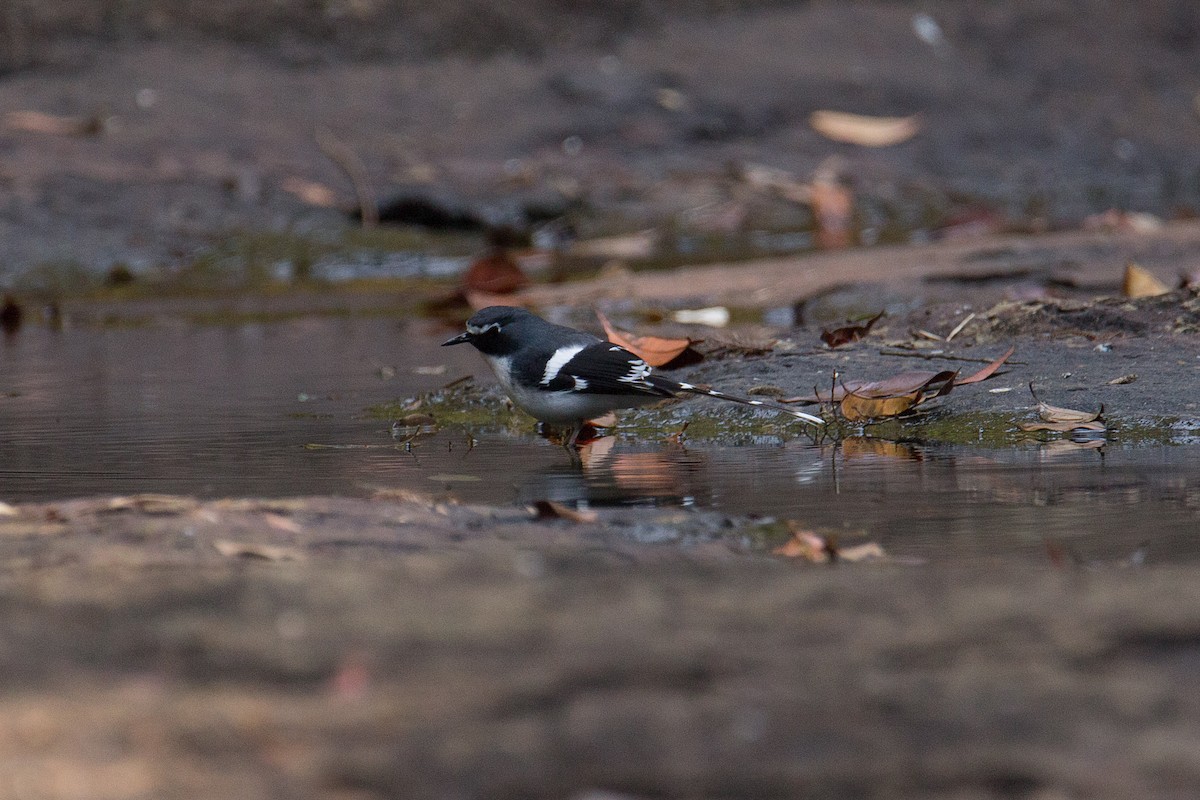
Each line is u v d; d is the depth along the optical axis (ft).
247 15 98.68
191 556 19.56
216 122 89.20
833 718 13.16
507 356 34.47
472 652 14.92
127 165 82.33
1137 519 23.54
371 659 14.70
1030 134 102.83
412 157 88.48
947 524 23.30
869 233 83.46
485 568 18.78
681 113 97.66
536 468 29.94
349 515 22.27
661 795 11.76
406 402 39.27
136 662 14.65
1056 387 35.58
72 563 19.16
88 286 72.08
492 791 11.82
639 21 107.24
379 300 67.31
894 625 15.84
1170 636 15.28
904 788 11.87
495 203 83.15
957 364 38.34
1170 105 110.01
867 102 102.63
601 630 15.69
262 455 31.86
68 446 33.12
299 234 78.59
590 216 84.69
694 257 76.38
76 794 11.64
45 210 75.92
